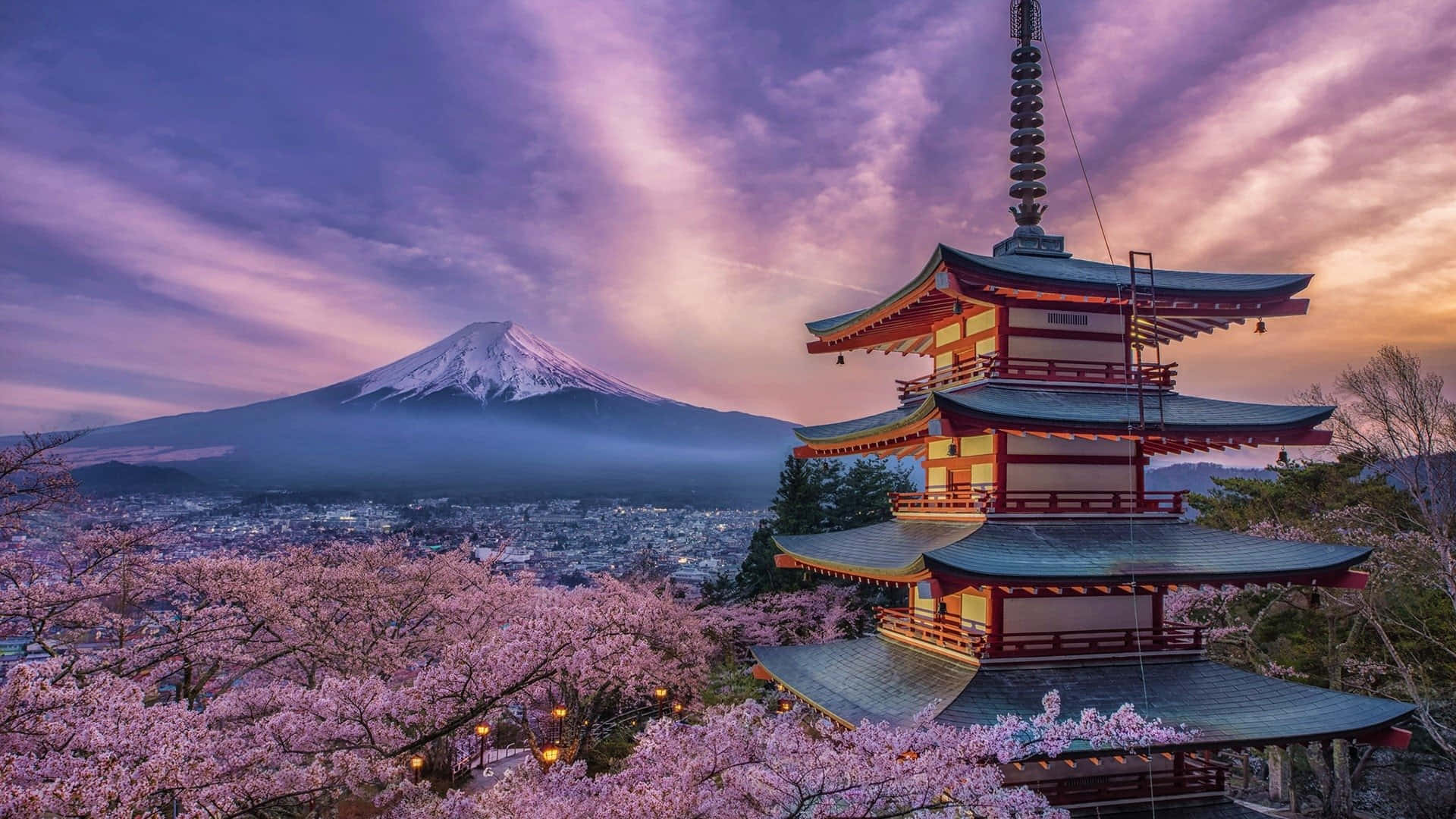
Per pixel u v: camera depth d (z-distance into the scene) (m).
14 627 17.77
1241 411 17.73
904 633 18.73
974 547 15.65
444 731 15.40
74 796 8.38
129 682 12.30
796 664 19.95
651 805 11.16
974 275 16.47
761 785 11.57
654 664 25.67
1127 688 15.38
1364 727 14.05
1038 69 21.81
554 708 23.61
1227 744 13.53
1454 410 24.19
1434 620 25.31
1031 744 12.77
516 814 12.38
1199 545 16.69
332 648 22.50
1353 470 34.97
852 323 21.78
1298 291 17.91
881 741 12.70
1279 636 30.48
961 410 15.19
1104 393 18.09
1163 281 18.39
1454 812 25.70
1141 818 15.02
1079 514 17.25
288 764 14.04
